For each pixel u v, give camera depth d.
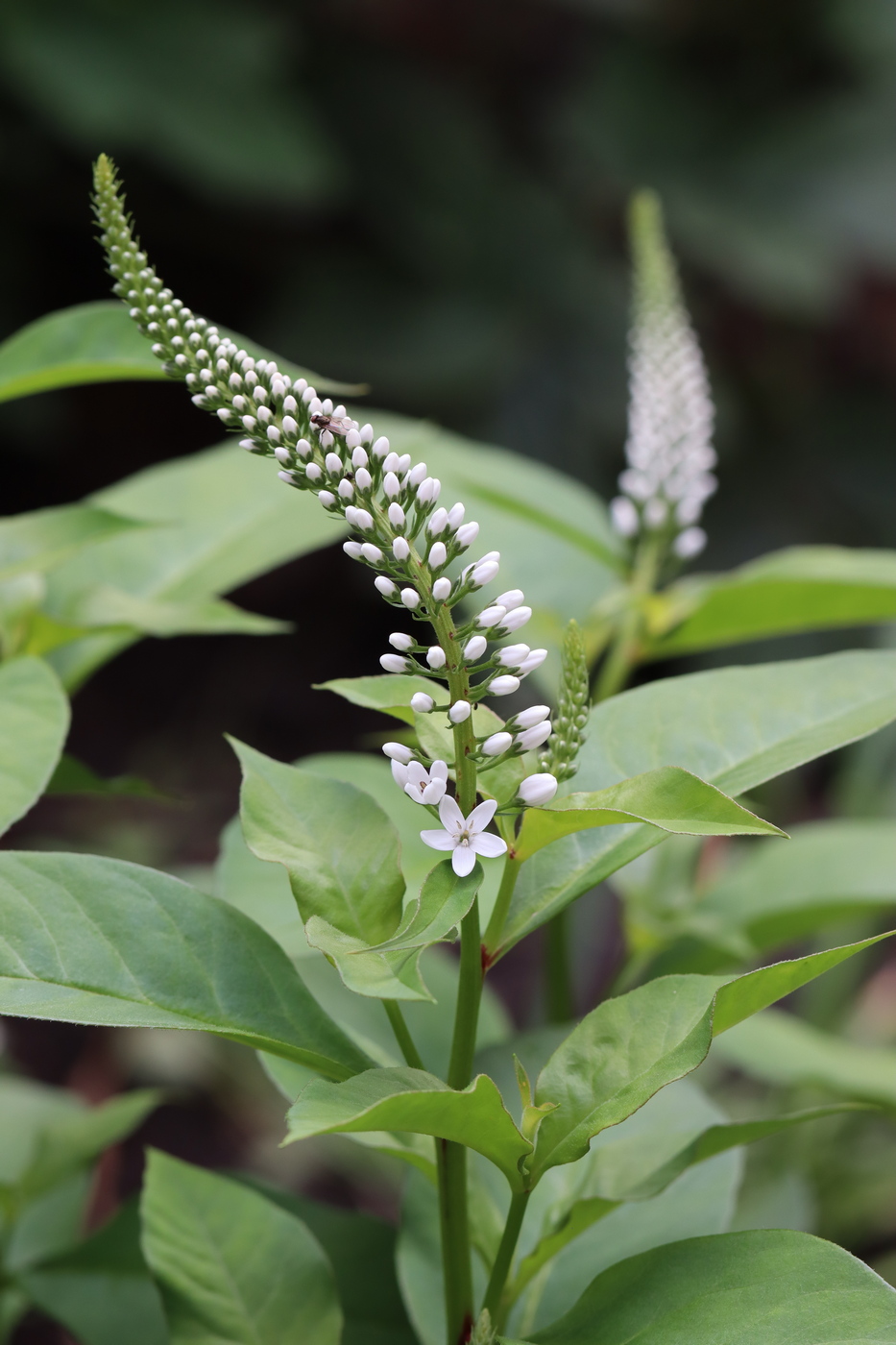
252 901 0.61
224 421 0.55
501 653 0.54
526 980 1.79
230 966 0.56
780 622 0.75
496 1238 0.58
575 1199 0.60
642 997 0.55
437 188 2.33
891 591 0.71
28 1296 0.64
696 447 0.80
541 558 0.83
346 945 0.54
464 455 0.89
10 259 2.27
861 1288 0.53
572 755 0.55
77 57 1.87
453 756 0.55
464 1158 0.56
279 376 0.55
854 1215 1.13
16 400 2.18
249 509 0.72
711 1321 0.53
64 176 2.23
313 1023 0.56
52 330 0.63
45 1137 0.67
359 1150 1.28
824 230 2.25
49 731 0.59
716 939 0.75
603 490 2.29
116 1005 0.55
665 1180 0.58
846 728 0.57
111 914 0.56
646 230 0.81
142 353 0.63
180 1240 0.59
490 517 0.84
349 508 0.54
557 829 0.54
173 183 2.28
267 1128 1.46
